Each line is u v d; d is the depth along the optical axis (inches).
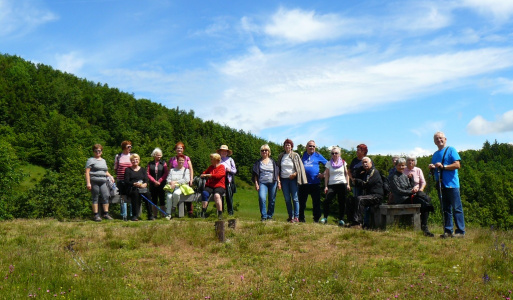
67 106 5452.8
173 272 293.6
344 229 404.5
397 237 378.3
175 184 493.7
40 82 5930.1
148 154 2618.1
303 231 393.4
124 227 420.5
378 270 290.8
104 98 6525.6
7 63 6520.7
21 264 285.7
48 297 230.8
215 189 492.1
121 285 259.3
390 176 438.6
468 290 244.5
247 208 2679.6
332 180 461.1
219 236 366.3
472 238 380.8
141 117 5984.3
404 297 237.8
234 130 6225.4
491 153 5324.8
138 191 478.9
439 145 399.5
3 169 1706.4
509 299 231.8
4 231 400.2
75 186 1509.6
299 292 246.2
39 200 1264.8
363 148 458.0
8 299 223.6
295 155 467.2
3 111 4478.3
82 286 249.6
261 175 470.9
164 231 386.0
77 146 3444.9
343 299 237.1
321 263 301.1
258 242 362.9
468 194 2723.9
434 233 428.5
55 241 365.7
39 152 3410.4
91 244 357.7
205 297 239.8
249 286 260.5
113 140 4881.9
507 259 300.5
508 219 2358.5
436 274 279.6
